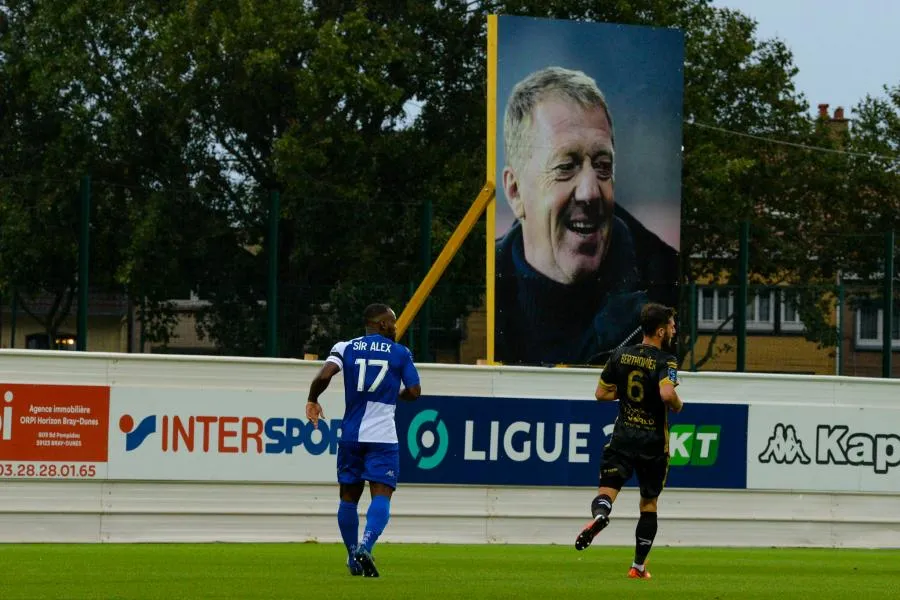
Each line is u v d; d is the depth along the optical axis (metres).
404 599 15.21
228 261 53.00
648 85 38.94
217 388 26.83
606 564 22.66
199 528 26.70
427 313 44.47
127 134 66.50
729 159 74.19
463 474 27.97
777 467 29.39
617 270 38.69
